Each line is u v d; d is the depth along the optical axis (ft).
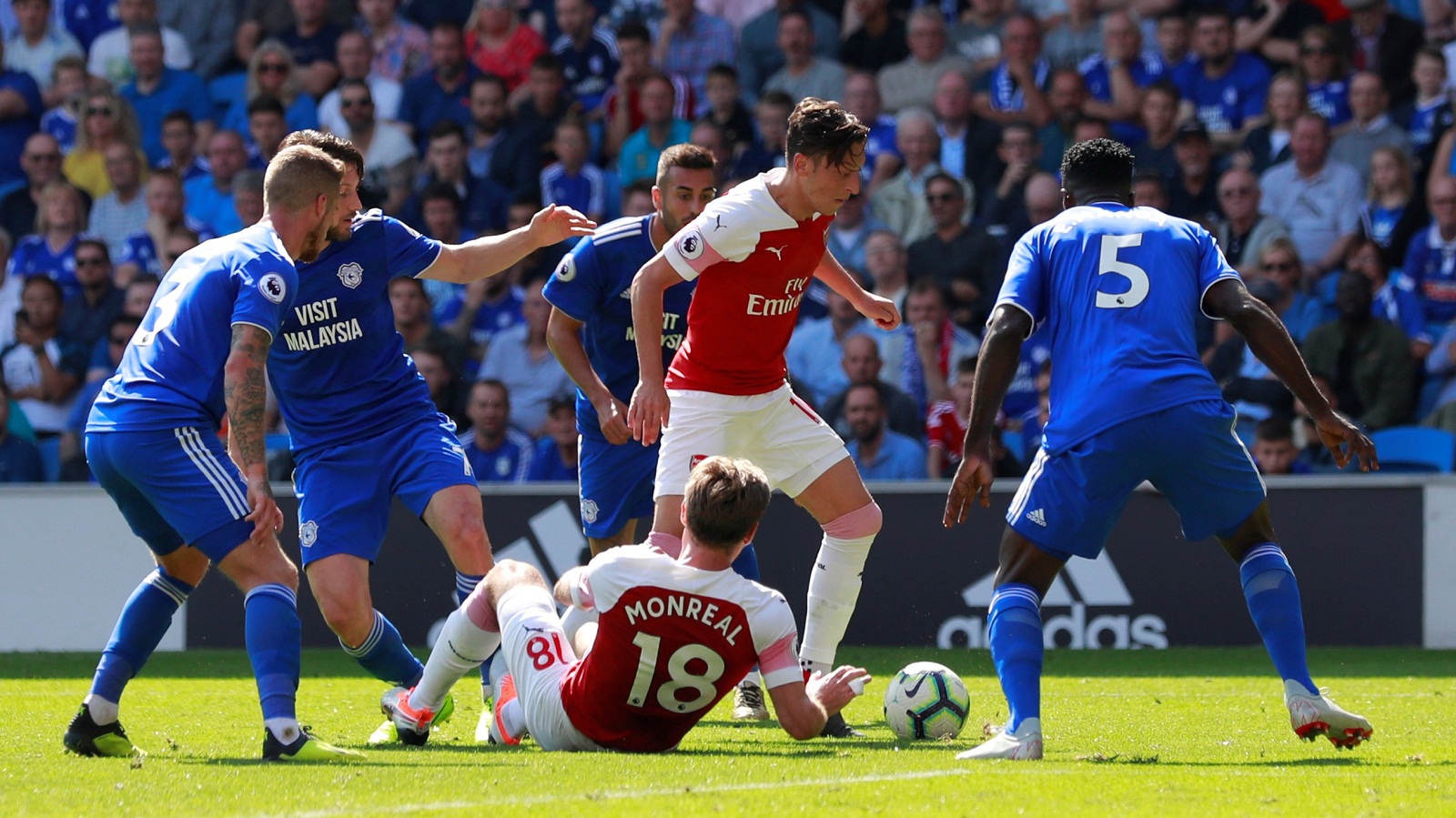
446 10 155.63
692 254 52.03
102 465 44.88
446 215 139.44
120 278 142.51
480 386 123.03
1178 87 140.36
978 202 135.44
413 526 110.11
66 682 84.48
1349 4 139.54
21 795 35.14
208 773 39.06
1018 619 45.91
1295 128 131.85
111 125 149.38
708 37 151.74
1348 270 122.42
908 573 109.60
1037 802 34.47
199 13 157.58
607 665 42.06
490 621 47.78
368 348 54.13
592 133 147.02
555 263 135.44
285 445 125.90
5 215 148.87
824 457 56.65
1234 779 38.73
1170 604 107.04
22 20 159.02
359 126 147.02
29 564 114.83
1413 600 106.01
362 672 91.97
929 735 52.42
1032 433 122.31
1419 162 132.77
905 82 145.48
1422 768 42.50
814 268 54.44
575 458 122.11
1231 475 45.70
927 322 126.21
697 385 55.42
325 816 32.01
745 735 54.54
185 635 110.73
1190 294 46.55
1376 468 45.83
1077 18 144.05
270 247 45.09
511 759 42.47
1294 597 46.26
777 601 41.73
